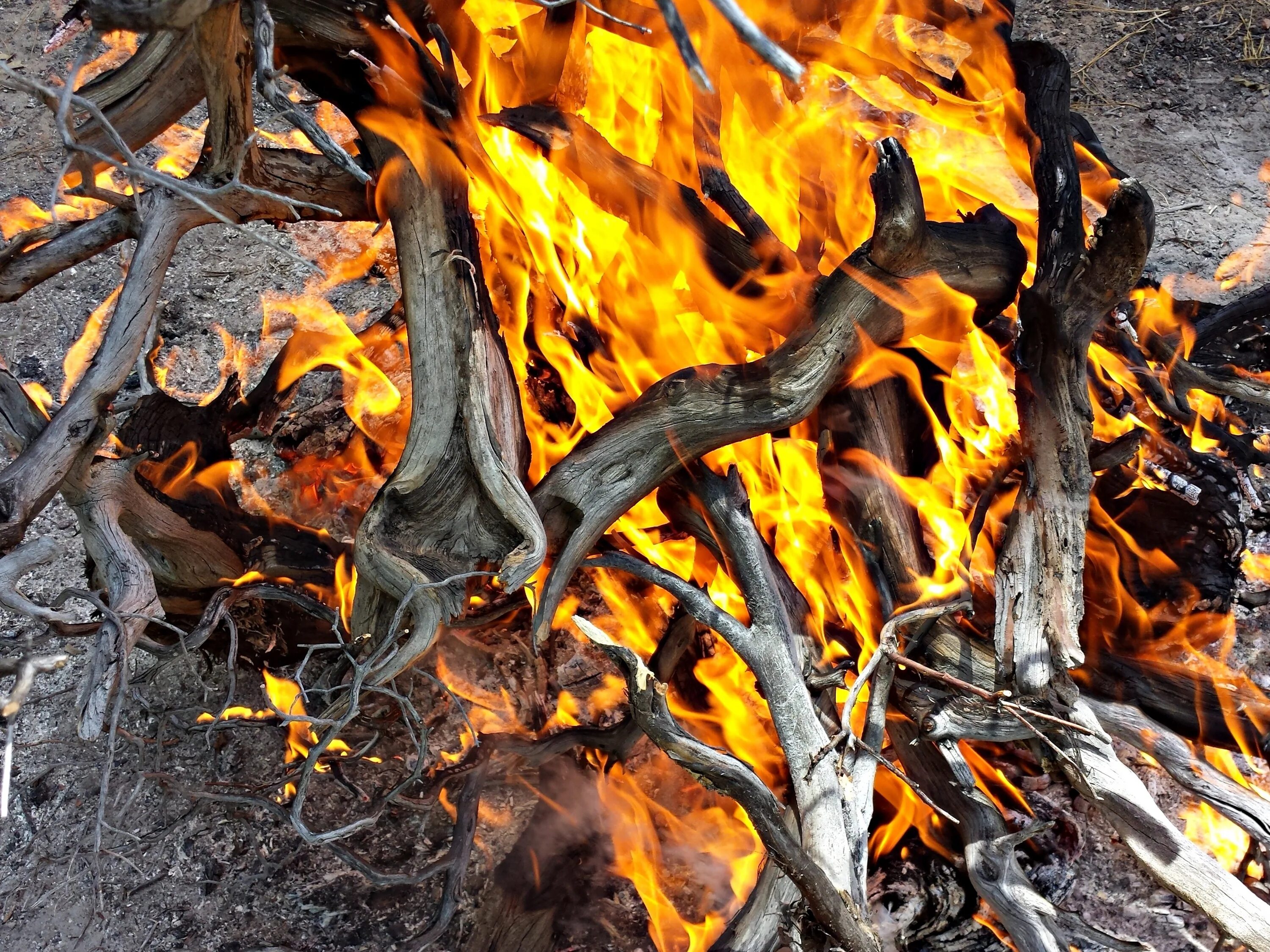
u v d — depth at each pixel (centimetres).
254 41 134
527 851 201
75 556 265
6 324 315
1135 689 179
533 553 161
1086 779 165
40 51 393
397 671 171
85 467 167
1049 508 168
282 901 207
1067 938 167
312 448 280
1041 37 412
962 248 175
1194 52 401
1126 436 187
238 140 175
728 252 191
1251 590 247
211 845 214
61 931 203
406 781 183
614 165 192
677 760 154
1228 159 361
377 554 164
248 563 206
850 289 169
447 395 167
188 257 337
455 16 195
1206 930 194
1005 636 166
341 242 344
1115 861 202
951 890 180
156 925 204
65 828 216
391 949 201
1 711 116
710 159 198
